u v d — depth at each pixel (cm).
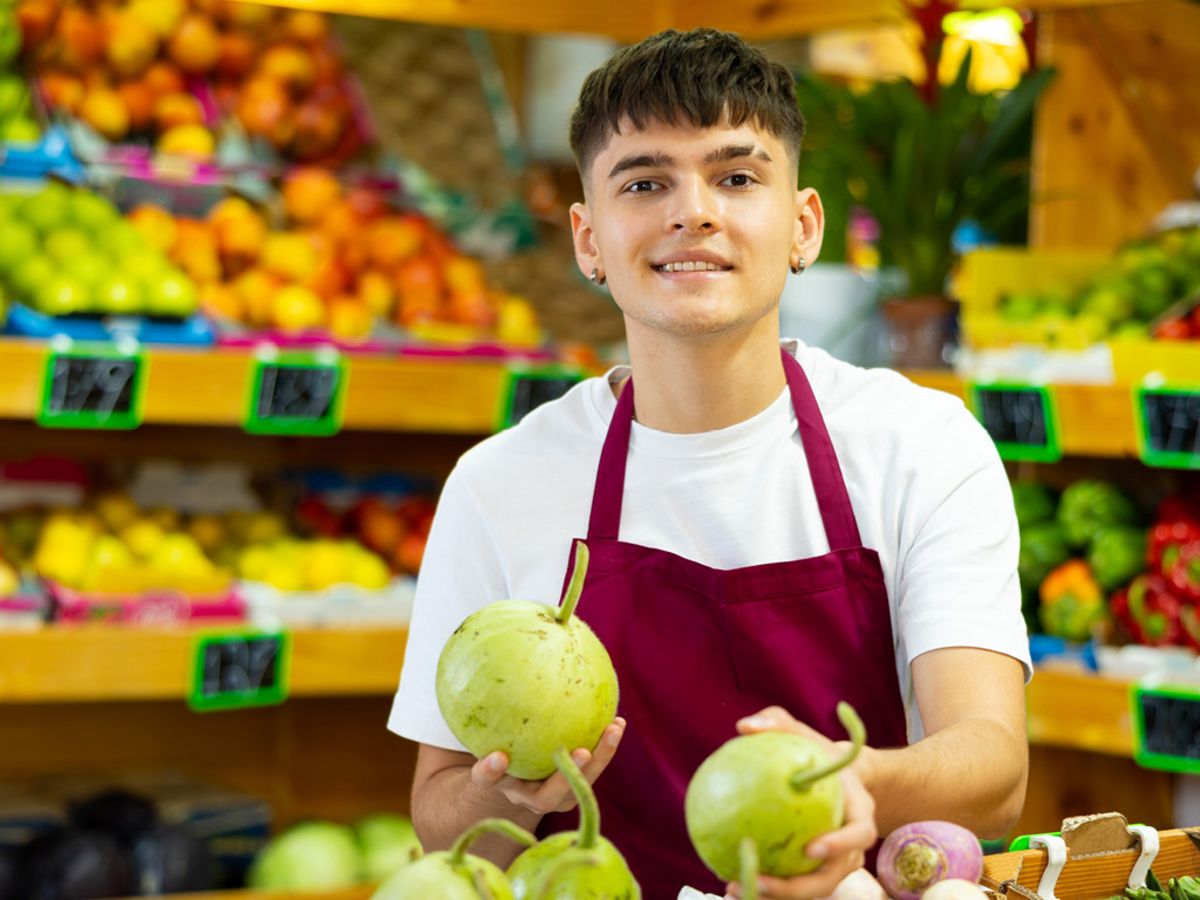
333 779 341
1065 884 128
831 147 321
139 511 306
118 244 286
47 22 308
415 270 332
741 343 155
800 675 154
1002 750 133
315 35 344
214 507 325
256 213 331
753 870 93
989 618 147
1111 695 262
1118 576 285
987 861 125
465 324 329
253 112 331
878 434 160
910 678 161
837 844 100
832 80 386
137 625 272
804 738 104
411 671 165
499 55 372
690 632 155
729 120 144
